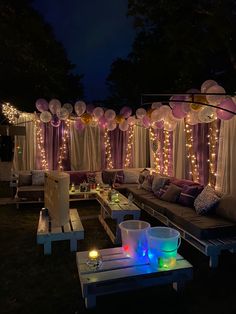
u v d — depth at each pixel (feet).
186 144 19.04
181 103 14.87
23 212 19.88
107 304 8.84
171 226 14.76
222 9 27.53
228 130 14.82
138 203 19.99
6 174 32.68
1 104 25.63
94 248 13.37
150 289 9.66
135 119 25.48
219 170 15.62
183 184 17.65
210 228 11.84
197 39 30.71
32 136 24.29
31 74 36.99
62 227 13.21
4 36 31.50
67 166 25.32
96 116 22.22
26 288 9.79
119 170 25.50
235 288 9.83
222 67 33.76
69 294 9.42
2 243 13.96
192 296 9.31
